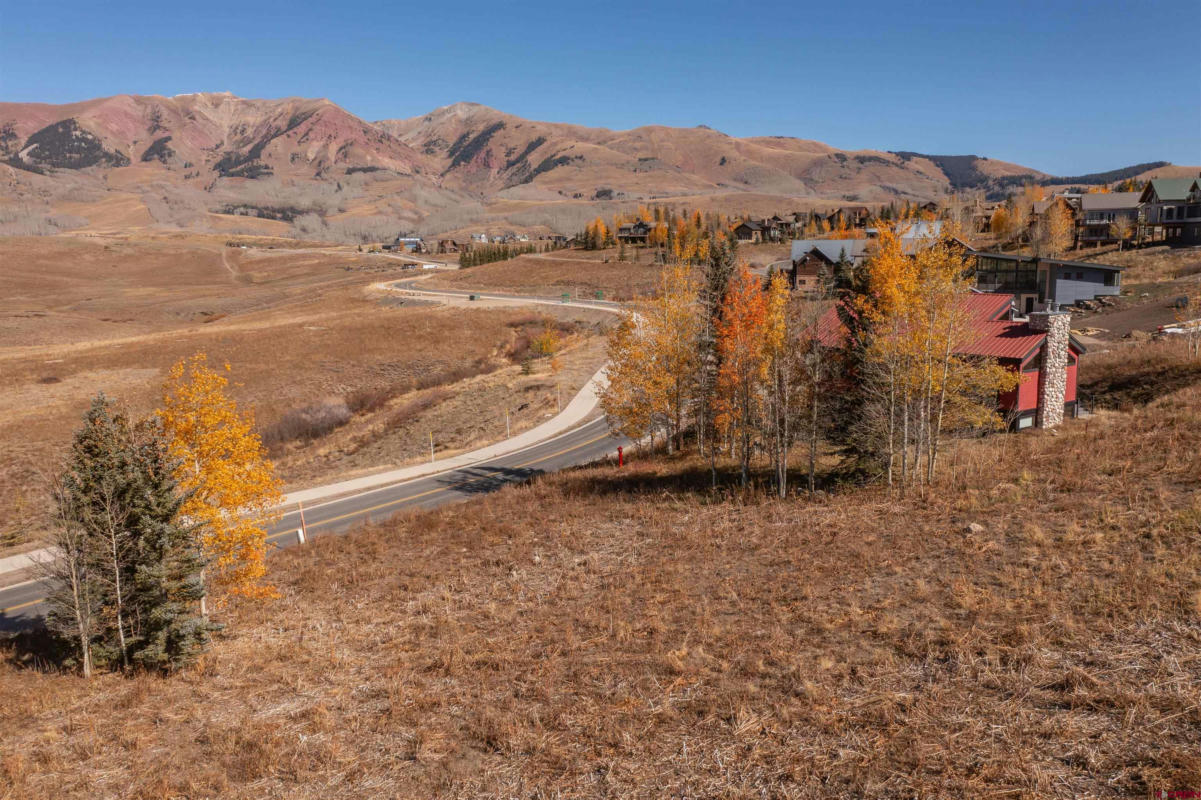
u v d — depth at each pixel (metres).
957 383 25.12
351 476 44.09
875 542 19.34
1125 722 10.07
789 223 166.38
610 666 14.43
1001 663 12.23
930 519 20.44
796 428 28.19
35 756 12.86
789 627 15.04
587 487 32.62
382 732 12.89
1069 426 30.33
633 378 36.88
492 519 29.20
